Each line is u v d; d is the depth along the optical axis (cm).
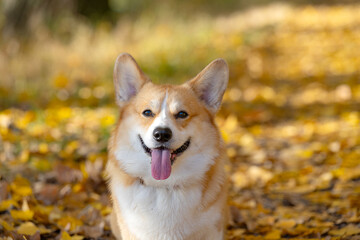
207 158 411
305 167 634
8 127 738
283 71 1281
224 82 433
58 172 584
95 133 748
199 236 405
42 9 1305
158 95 415
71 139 732
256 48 1543
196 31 1582
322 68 1268
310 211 517
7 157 645
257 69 1291
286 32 1850
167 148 394
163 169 393
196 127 412
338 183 579
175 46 1352
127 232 407
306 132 783
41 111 815
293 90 1094
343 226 470
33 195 526
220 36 1642
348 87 1011
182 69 1168
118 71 435
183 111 410
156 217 397
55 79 1004
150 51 1252
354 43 1562
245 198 561
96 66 1102
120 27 1398
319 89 1061
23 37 1212
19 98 914
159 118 400
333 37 1702
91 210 495
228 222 480
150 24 1541
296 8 2606
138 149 409
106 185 591
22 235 422
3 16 1343
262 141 772
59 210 498
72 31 1269
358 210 490
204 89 443
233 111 915
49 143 709
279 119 891
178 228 397
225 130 809
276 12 2292
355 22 1981
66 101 936
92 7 1453
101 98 959
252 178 612
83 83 1047
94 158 634
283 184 602
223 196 418
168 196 399
